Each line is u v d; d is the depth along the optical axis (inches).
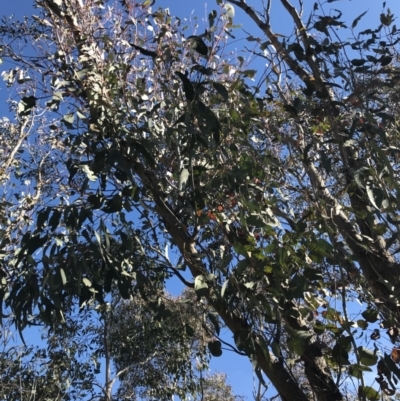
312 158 176.7
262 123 188.1
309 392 159.9
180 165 171.2
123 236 156.1
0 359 390.0
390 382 129.0
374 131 158.9
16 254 156.7
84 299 152.8
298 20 214.8
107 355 463.2
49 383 433.4
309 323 158.4
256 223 136.3
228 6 204.1
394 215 139.0
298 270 140.9
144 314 458.9
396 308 148.3
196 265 159.8
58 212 151.3
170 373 465.1
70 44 204.1
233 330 144.6
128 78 217.6
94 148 177.0
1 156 332.8
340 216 163.5
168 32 212.2
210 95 195.6
